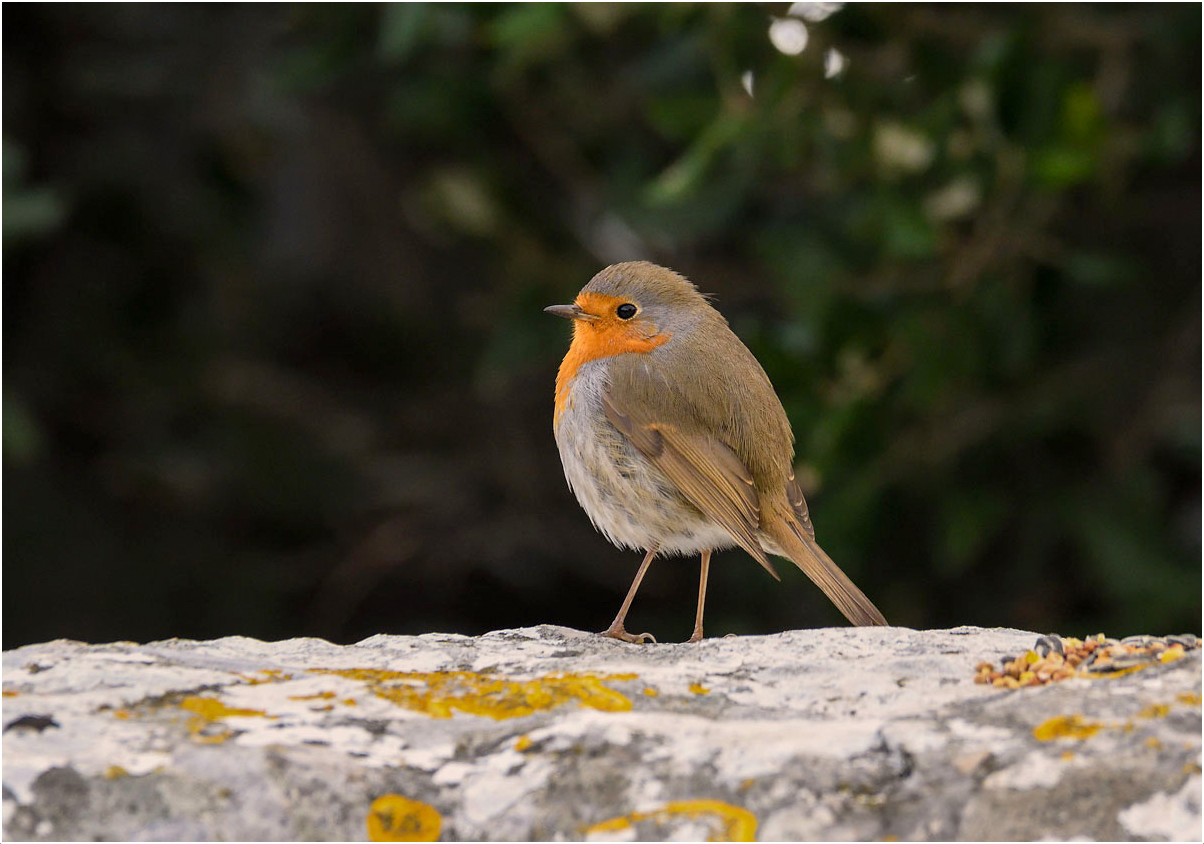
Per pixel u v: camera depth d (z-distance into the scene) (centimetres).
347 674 615
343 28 1284
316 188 1573
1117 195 1147
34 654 641
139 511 1459
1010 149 1091
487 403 1569
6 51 1388
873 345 1152
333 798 493
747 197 1315
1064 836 457
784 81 1103
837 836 467
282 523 1507
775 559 1293
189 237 1442
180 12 1430
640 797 489
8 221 1159
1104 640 647
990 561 1297
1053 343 1215
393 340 1592
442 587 1583
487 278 1542
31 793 488
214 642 692
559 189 1403
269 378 1525
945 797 476
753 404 895
